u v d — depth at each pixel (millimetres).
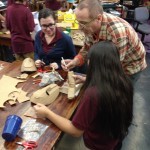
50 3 3406
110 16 1324
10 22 2666
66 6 3531
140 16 4348
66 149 1474
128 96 953
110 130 986
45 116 1155
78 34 2580
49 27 1771
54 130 1102
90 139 1104
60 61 1927
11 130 1021
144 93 3113
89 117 952
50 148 1002
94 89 916
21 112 1233
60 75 1636
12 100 1325
